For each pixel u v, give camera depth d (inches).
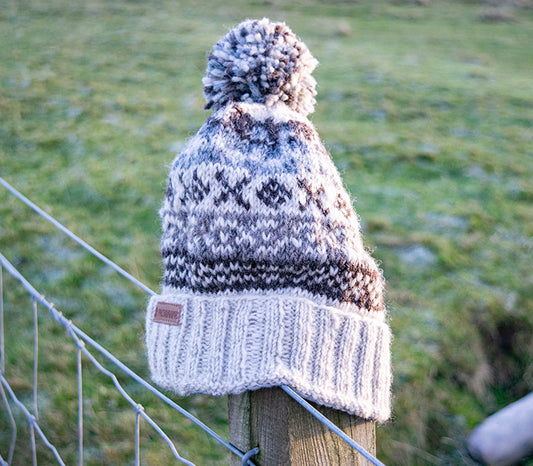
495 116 229.6
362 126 213.6
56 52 275.6
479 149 198.4
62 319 61.7
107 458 93.0
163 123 205.3
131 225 145.8
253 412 39.7
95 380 104.7
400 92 248.1
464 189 172.1
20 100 215.9
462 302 126.9
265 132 42.7
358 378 41.6
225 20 368.2
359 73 269.6
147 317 44.5
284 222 40.0
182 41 303.9
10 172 167.0
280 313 39.6
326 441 40.2
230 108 42.6
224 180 40.4
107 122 204.1
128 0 386.9
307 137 43.2
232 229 40.1
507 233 151.9
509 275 135.4
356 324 41.4
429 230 150.3
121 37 304.7
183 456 94.7
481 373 116.3
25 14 337.1
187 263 41.5
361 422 42.4
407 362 113.0
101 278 126.9
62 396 100.9
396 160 187.2
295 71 44.3
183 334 41.3
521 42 371.2
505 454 104.0
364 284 42.3
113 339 113.2
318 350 40.1
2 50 273.4
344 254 40.8
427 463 102.4
